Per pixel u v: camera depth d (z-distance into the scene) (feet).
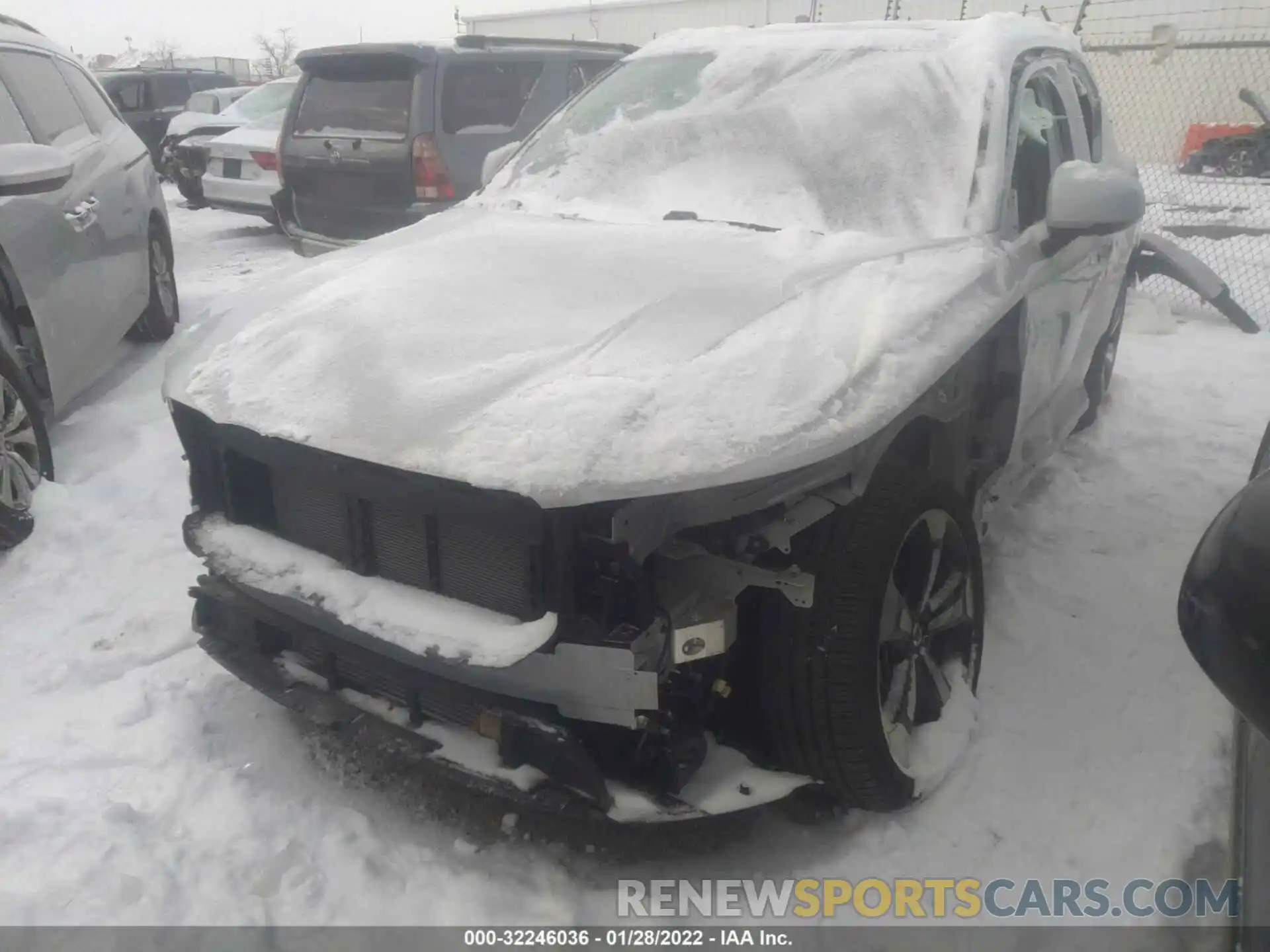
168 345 21.04
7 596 11.85
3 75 15.71
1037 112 11.89
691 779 7.18
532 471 6.38
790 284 8.56
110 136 19.57
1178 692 9.97
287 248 32.94
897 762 7.89
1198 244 33.19
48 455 13.70
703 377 7.06
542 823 8.43
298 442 7.30
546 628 6.59
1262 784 6.90
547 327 8.03
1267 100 56.80
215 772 8.95
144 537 13.25
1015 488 11.65
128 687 10.16
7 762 9.05
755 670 7.55
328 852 8.06
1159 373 20.35
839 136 10.91
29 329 13.88
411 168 22.84
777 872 7.99
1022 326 9.93
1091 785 8.79
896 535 7.60
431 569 7.26
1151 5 54.70
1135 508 14.07
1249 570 5.67
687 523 6.66
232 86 59.41
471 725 7.22
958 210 10.06
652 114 12.23
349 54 23.39
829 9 59.21
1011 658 10.55
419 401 7.18
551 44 26.14
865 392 7.18
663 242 10.02
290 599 7.66
